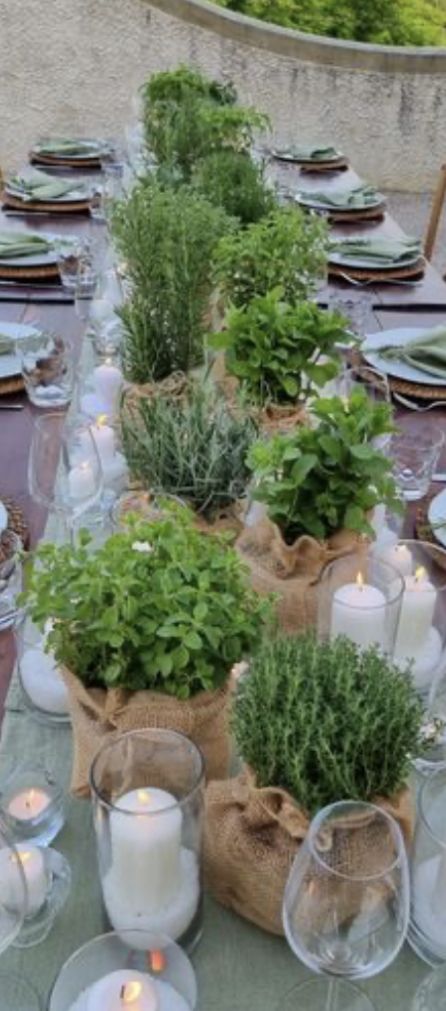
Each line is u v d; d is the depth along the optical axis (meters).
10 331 1.91
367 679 0.75
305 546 1.01
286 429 1.27
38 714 0.98
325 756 0.70
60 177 3.23
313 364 1.33
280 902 0.73
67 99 4.83
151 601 0.79
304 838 0.67
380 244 2.40
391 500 1.03
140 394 1.43
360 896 0.64
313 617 1.03
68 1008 0.67
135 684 0.79
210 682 0.78
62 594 0.80
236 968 0.74
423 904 0.74
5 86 4.79
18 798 0.85
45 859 0.79
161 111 2.70
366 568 0.98
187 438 1.18
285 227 1.59
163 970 0.69
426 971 0.74
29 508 1.35
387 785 0.73
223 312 1.58
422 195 5.07
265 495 1.01
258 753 0.73
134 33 4.68
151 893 0.73
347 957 0.66
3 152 4.95
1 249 2.25
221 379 1.43
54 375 1.63
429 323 2.08
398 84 4.79
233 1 5.64
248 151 2.56
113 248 1.82
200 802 0.73
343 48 4.70
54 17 4.63
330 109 4.85
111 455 1.38
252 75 4.76
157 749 0.74
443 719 0.90
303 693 0.72
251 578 1.03
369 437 1.06
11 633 1.10
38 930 0.77
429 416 1.68
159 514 1.05
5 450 1.52
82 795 0.86
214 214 1.63
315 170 3.38
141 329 1.52
